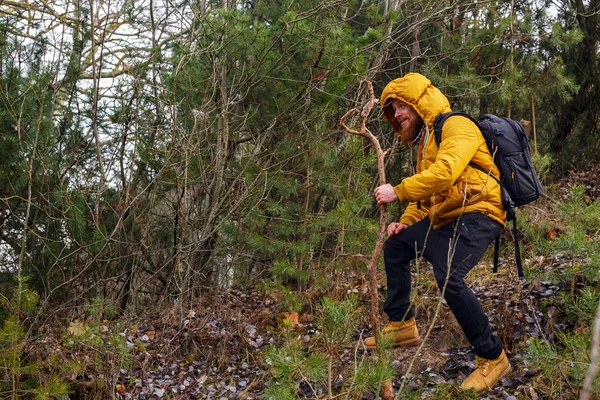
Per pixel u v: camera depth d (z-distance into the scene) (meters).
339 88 5.91
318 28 5.90
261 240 5.43
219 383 4.38
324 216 5.45
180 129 5.85
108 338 4.48
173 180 5.88
